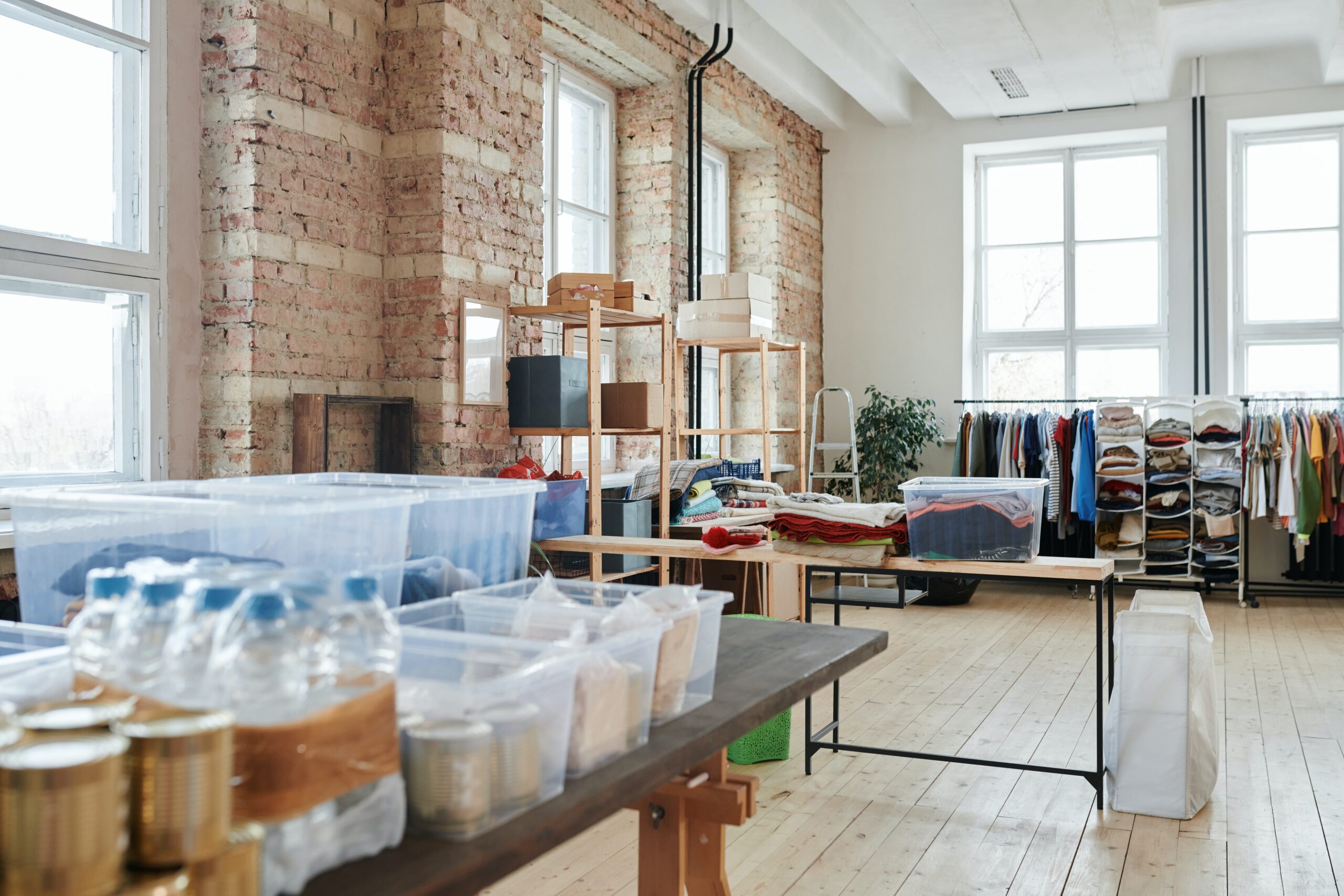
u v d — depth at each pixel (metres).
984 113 8.62
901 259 9.08
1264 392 8.34
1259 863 2.97
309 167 4.16
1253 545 8.17
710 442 8.03
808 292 8.98
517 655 1.14
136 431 3.76
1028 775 3.79
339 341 4.35
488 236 4.83
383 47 4.59
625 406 5.27
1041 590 8.38
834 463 9.20
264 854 0.84
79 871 0.68
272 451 3.99
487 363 4.82
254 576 0.92
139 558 1.40
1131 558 7.79
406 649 1.20
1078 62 7.37
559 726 1.11
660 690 1.36
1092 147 8.81
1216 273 8.19
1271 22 7.36
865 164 9.18
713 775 1.89
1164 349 8.58
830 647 1.87
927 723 4.42
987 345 9.12
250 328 3.89
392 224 4.59
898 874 2.92
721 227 8.30
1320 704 4.73
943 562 3.53
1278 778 3.71
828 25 7.16
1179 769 3.34
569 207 6.51
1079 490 7.79
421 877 0.90
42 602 1.48
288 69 4.05
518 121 5.07
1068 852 3.07
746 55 7.41
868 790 3.64
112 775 0.71
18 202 3.36
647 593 1.47
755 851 3.08
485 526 2.13
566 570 4.71
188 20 3.90
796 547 3.76
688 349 7.16
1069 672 5.41
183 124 3.89
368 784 0.93
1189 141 8.25
